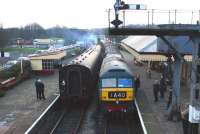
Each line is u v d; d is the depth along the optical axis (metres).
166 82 32.75
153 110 24.23
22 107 25.47
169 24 18.44
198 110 15.80
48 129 20.94
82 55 33.19
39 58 42.16
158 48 31.17
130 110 23.38
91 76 25.77
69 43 144.88
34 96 29.50
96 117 23.72
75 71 25.25
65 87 25.41
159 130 19.38
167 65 32.78
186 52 22.84
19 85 35.22
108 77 22.86
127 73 22.86
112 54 32.41
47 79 39.34
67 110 25.73
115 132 20.39
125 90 22.78
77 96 25.39
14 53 91.25
